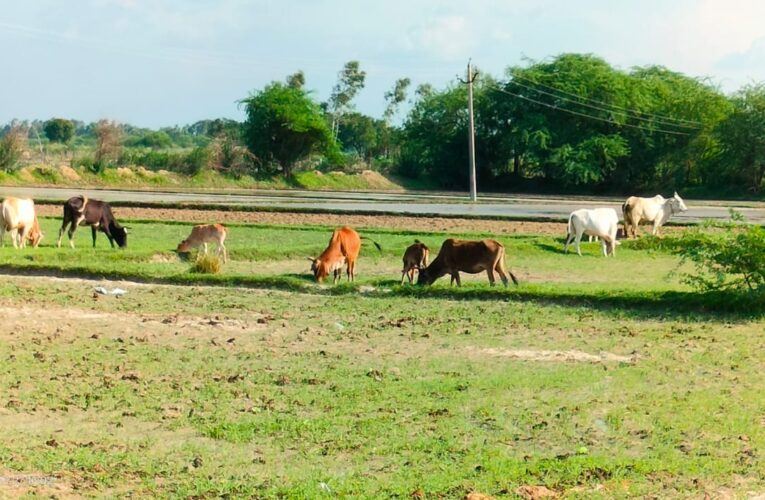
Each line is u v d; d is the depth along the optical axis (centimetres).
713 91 7856
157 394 1126
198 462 893
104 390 1136
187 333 1505
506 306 1783
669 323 1633
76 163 6662
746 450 942
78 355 1320
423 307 1772
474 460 905
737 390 1173
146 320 1599
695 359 1344
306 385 1178
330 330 1548
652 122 7594
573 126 7744
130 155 7212
